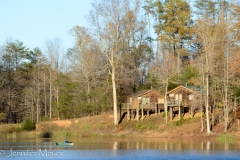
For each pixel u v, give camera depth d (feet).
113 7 295.89
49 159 175.63
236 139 242.99
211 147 209.36
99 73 330.95
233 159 174.81
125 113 318.86
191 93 289.53
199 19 309.42
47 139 266.16
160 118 296.71
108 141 246.88
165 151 196.75
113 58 311.06
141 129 289.74
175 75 312.91
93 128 304.30
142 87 337.93
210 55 260.83
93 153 191.72
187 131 271.69
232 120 273.54
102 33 295.89
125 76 338.54
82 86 342.23
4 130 294.05
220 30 282.77
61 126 312.29
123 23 302.66
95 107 329.72
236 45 285.84
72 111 338.75
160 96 306.14
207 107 258.78
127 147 212.84
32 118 339.77
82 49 342.03
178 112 299.79
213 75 270.67
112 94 328.90
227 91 273.13
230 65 268.41
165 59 332.60
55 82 350.84
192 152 192.75
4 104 352.69
